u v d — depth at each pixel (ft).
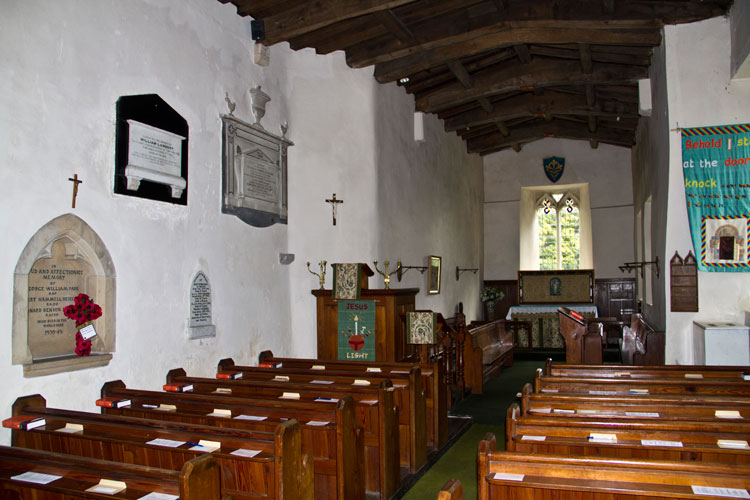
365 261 24.25
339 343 21.03
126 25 14.97
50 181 12.77
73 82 13.42
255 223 19.84
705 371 15.47
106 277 14.07
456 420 20.85
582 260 46.65
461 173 40.42
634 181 40.40
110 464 7.93
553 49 27.84
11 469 8.52
